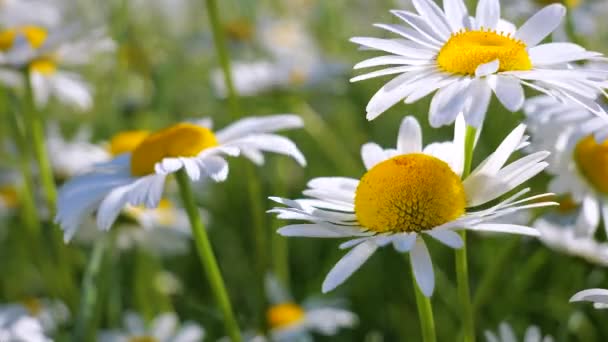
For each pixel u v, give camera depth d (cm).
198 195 61
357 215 35
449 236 33
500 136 52
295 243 62
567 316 47
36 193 57
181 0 87
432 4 36
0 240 59
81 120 73
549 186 43
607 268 45
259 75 68
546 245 45
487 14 36
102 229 40
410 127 37
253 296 55
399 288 53
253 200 51
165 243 55
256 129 42
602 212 42
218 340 52
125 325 51
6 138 58
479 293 42
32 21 63
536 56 35
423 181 34
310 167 71
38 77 55
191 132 41
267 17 89
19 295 55
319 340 54
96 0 66
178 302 54
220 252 61
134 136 59
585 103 34
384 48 35
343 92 71
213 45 84
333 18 84
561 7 36
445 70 35
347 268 34
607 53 56
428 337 35
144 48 70
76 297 48
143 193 40
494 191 35
